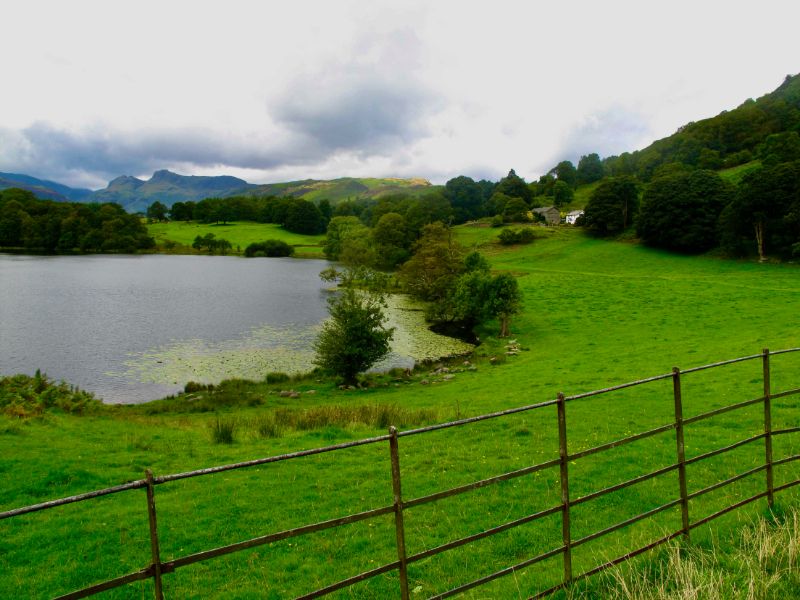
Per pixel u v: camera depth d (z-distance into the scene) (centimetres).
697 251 9500
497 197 19875
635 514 1083
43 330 5381
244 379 3738
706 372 2622
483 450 1599
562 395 682
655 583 686
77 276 10294
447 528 1070
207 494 1302
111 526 1120
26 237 16475
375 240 12781
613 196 12381
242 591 857
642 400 2197
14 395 2445
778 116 17038
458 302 5438
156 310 6700
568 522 698
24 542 1045
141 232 18175
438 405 2655
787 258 7919
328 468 1485
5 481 1376
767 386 930
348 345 3478
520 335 5125
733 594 675
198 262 13912
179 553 1002
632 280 7350
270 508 1205
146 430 2109
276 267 12769
